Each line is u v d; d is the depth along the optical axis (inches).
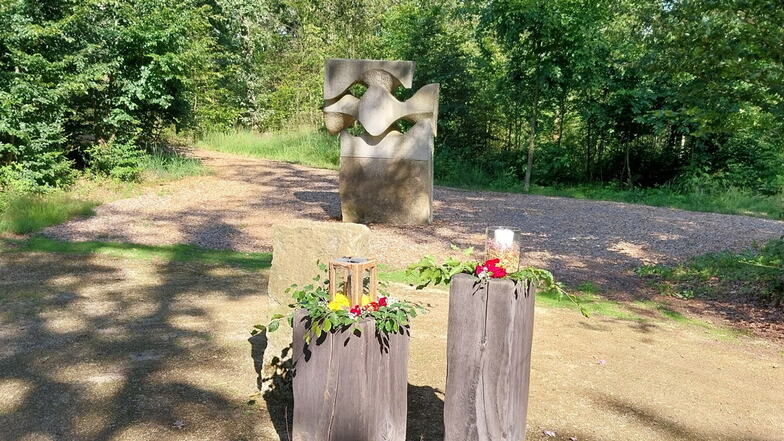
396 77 402.0
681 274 314.2
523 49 655.8
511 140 812.0
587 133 716.0
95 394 151.7
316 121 909.8
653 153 703.7
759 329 238.7
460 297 107.8
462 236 385.4
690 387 173.6
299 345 110.9
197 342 192.4
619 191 660.1
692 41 259.4
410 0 845.8
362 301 116.5
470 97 745.0
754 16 253.3
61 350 182.1
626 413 154.2
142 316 218.4
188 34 585.9
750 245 381.4
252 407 147.3
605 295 277.9
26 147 432.5
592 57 619.8
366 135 417.7
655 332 226.1
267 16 961.5
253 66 948.0
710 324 242.8
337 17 959.0
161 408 145.0
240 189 530.9
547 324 228.7
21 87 421.4
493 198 567.8
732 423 152.3
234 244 350.3
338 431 108.7
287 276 151.1
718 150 652.1
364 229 146.8
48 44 472.4
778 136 288.2
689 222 465.7
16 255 302.4
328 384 108.0
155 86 526.3
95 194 467.2
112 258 305.9
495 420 108.3
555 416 150.2
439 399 157.6
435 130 424.5
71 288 252.1
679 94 273.0
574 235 406.9
